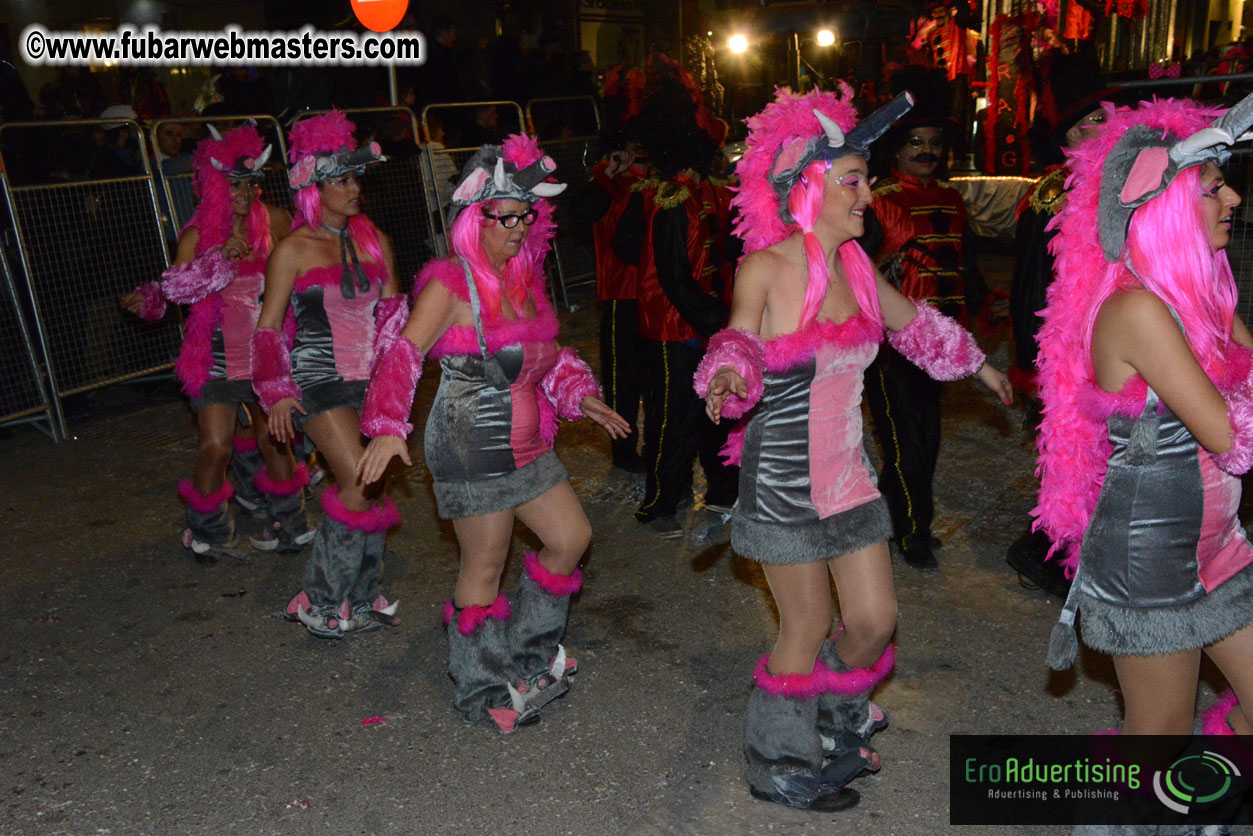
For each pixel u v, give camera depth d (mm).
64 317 7305
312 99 9664
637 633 4301
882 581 2992
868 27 12812
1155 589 2465
